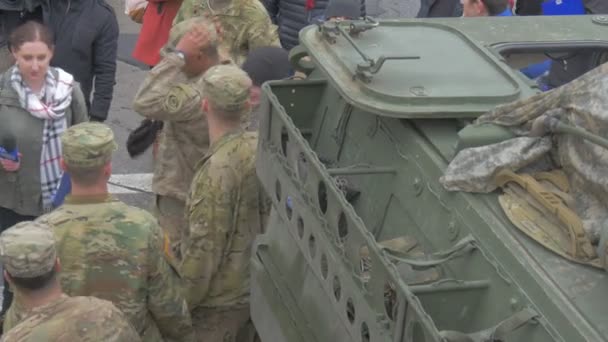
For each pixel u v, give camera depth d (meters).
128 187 8.12
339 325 3.77
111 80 7.27
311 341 4.05
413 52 4.39
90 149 3.89
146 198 7.96
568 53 4.87
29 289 3.48
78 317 3.39
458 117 3.90
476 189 3.53
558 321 2.95
